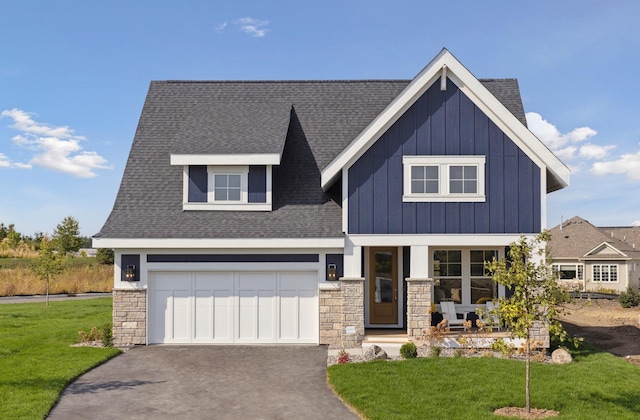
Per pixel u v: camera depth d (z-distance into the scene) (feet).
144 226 57.72
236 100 71.77
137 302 57.77
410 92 55.67
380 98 71.92
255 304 58.75
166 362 50.42
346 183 56.65
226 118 66.33
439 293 61.31
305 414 36.04
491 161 56.49
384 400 37.37
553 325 36.09
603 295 142.00
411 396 38.24
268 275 58.80
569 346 56.95
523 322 35.53
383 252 64.28
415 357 50.80
